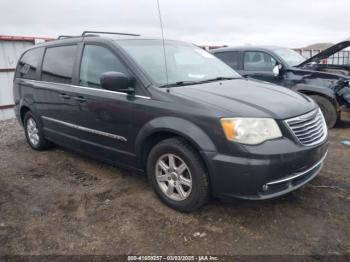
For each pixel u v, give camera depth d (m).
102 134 4.03
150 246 2.91
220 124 2.97
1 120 8.98
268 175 2.89
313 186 3.91
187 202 3.29
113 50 3.93
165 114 3.30
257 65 7.61
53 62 4.91
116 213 3.46
